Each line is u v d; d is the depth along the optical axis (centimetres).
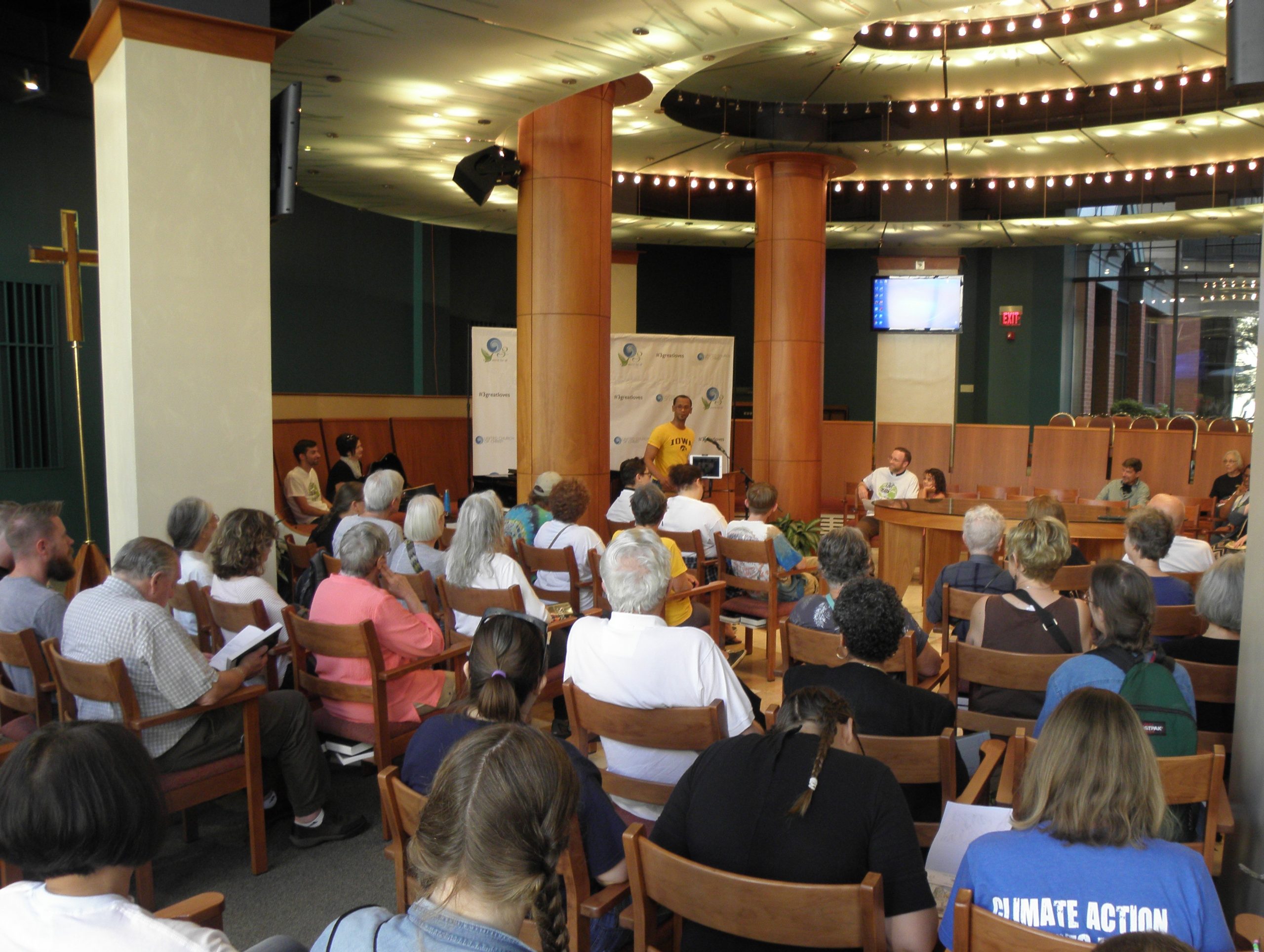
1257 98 852
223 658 297
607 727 241
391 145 759
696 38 517
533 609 377
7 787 121
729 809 166
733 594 569
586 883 188
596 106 677
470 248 1365
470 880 101
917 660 326
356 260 1201
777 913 149
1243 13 236
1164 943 109
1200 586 307
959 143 984
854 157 1040
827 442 1215
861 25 510
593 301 681
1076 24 780
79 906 123
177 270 428
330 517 511
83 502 855
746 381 1551
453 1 466
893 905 158
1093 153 1039
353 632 311
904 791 235
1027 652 309
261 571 362
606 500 695
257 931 268
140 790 126
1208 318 1459
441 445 1216
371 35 514
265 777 345
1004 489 998
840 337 1506
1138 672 231
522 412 691
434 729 204
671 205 1122
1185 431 1053
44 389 830
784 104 941
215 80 434
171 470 429
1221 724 290
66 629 283
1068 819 150
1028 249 1417
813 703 176
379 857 313
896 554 721
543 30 507
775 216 980
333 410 1069
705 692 242
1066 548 314
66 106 834
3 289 804
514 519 552
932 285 1320
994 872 153
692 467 577
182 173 428
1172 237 1269
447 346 1331
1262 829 215
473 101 636
